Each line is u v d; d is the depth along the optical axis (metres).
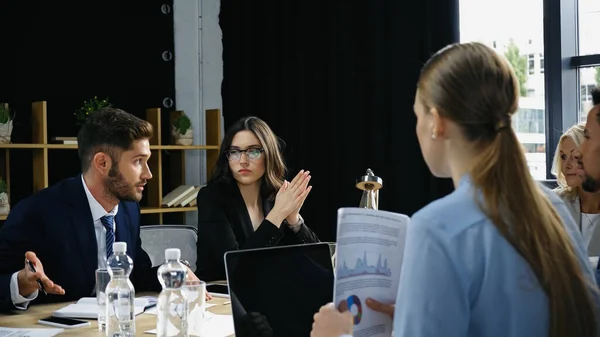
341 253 1.37
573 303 1.15
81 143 2.59
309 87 4.31
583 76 3.60
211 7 4.78
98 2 4.35
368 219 1.40
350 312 1.38
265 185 2.98
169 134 4.65
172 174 4.67
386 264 1.43
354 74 4.08
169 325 1.72
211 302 2.36
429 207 1.17
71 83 4.25
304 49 4.32
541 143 3.68
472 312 1.13
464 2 3.91
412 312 1.12
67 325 2.04
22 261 2.51
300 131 4.34
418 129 1.24
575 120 3.61
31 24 4.11
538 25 3.69
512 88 1.17
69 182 2.64
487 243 1.12
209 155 4.54
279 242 2.86
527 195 1.14
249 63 4.62
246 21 4.63
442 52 1.22
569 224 1.28
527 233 1.13
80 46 4.29
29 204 2.56
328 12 4.20
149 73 4.57
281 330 1.64
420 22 3.80
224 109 4.80
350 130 4.10
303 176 2.79
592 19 3.57
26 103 4.10
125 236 2.69
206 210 2.90
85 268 2.56
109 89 4.40
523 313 1.12
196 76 4.74
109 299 1.87
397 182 3.87
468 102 1.15
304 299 1.71
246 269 1.64
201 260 2.87
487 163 1.15
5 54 4.02
